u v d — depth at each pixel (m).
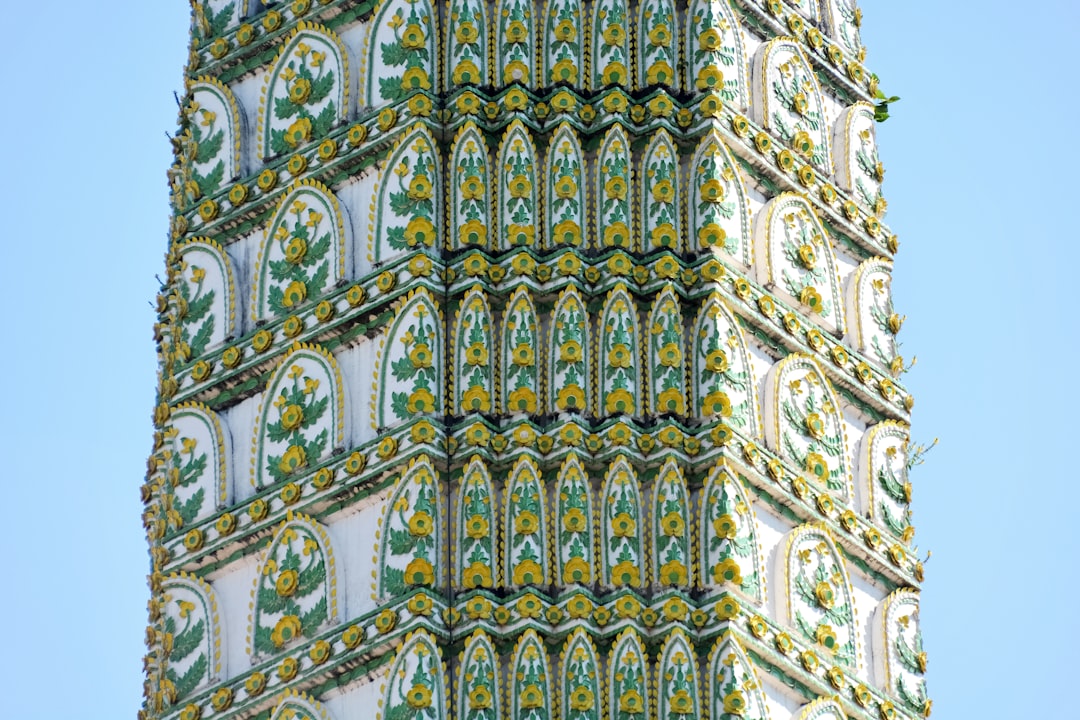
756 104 48.25
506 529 43.53
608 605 43.16
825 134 49.31
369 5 47.69
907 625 46.44
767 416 45.78
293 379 45.59
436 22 47.06
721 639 43.09
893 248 49.28
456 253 45.41
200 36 49.44
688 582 43.66
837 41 50.47
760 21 48.97
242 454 46.00
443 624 42.78
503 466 43.94
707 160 46.56
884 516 46.91
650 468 44.28
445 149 46.22
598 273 45.41
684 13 47.84
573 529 43.53
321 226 46.50
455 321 44.84
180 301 47.50
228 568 45.28
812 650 44.56
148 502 47.88
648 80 47.09
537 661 42.50
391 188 45.91
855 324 48.03
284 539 44.50
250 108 48.56
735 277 45.94
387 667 42.69
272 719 43.44
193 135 48.56
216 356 46.72
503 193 45.78
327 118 47.31
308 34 47.97
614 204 45.88
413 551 43.16
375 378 44.78
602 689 42.66
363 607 43.44
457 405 44.34
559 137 46.12
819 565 45.38
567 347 44.66
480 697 42.16
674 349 44.97
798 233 47.62
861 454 47.28
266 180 47.38
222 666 44.69
